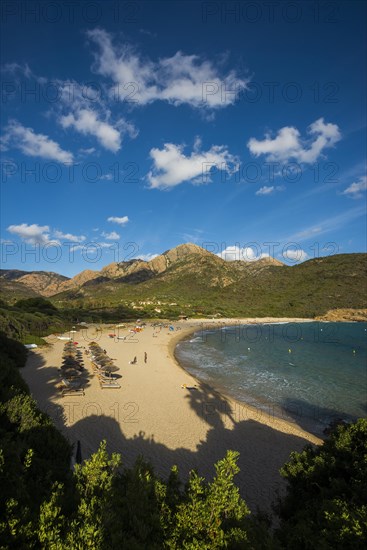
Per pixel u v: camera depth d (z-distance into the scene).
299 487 8.71
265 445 17.48
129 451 15.70
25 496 5.68
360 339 72.56
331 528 5.47
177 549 4.56
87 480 5.99
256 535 5.16
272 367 41.19
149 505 5.13
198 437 17.88
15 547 4.41
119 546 4.23
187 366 40.91
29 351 38.00
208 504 5.14
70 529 4.52
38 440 9.73
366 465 7.77
